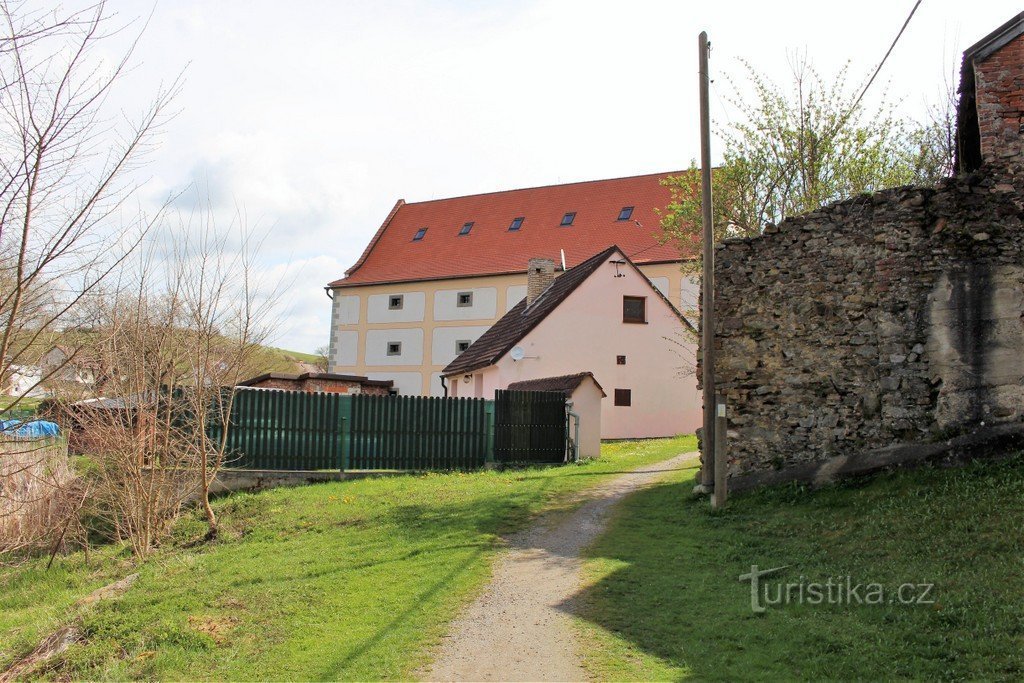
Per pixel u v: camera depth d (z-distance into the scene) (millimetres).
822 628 7359
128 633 8969
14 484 10930
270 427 18562
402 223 54719
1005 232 11805
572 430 20969
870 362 12461
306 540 12945
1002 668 6133
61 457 14578
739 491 12984
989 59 12023
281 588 9914
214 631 8672
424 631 7977
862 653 6738
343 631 8211
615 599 8703
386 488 16734
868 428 12367
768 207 19859
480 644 7566
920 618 7238
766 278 13398
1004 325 11656
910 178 19703
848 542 9766
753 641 7293
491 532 12219
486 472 19141
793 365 13023
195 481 15109
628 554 10555
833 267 12891
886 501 10867
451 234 51750
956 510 9812
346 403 19203
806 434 12805
